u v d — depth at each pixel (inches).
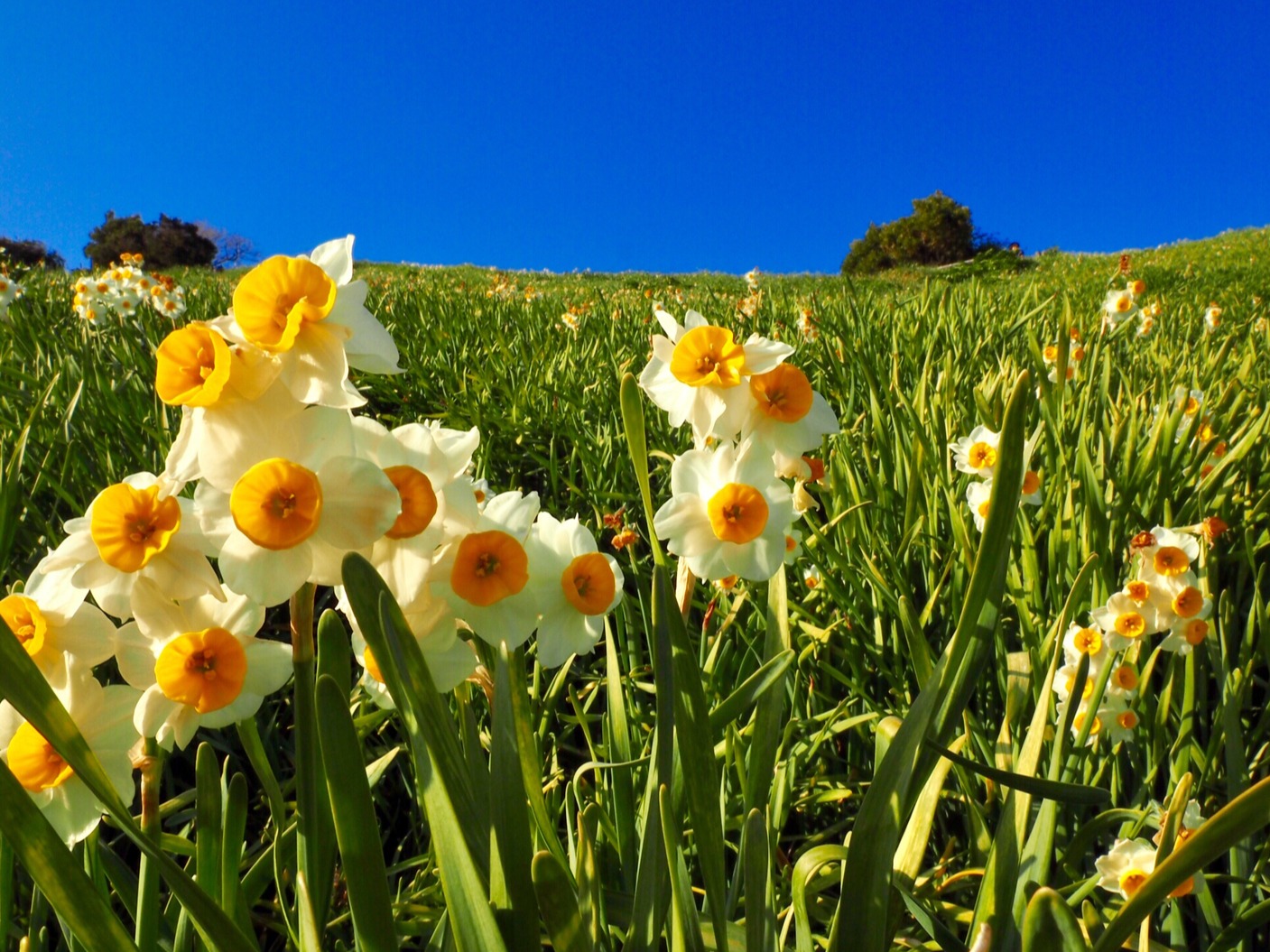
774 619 11.1
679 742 8.3
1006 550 7.5
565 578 9.1
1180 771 14.5
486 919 6.6
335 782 6.4
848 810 16.6
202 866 8.9
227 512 7.1
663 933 10.0
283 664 8.3
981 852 13.6
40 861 6.1
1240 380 35.9
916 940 12.3
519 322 71.4
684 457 10.1
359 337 7.5
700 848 8.5
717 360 9.7
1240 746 13.8
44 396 24.9
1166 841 10.0
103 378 32.4
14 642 5.8
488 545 8.1
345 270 7.9
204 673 7.8
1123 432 26.6
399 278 167.2
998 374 32.4
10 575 21.7
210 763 8.9
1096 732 15.1
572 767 17.9
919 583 23.1
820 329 45.9
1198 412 25.4
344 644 7.7
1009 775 8.6
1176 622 15.2
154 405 31.8
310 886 7.8
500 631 8.2
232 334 7.2
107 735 7.8
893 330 46.1
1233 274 143.3
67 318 60.6
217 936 6.5
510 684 8.1
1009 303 70.9
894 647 18.9
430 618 8.1
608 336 56.6
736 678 17.7
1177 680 17.3
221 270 252.8
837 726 15.9
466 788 7.7
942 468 24.2
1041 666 16.3
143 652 8.0
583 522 29.4
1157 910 13.8
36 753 7.5
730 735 13.1
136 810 16.2
